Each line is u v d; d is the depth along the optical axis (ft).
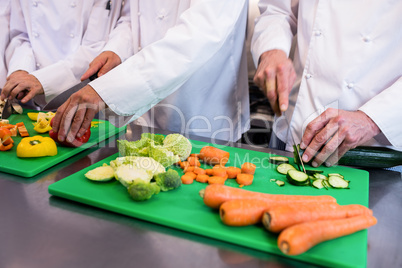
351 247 2.33
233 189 2.72
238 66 5.55
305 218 2.38
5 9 5.73
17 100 5.40
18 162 3.49
